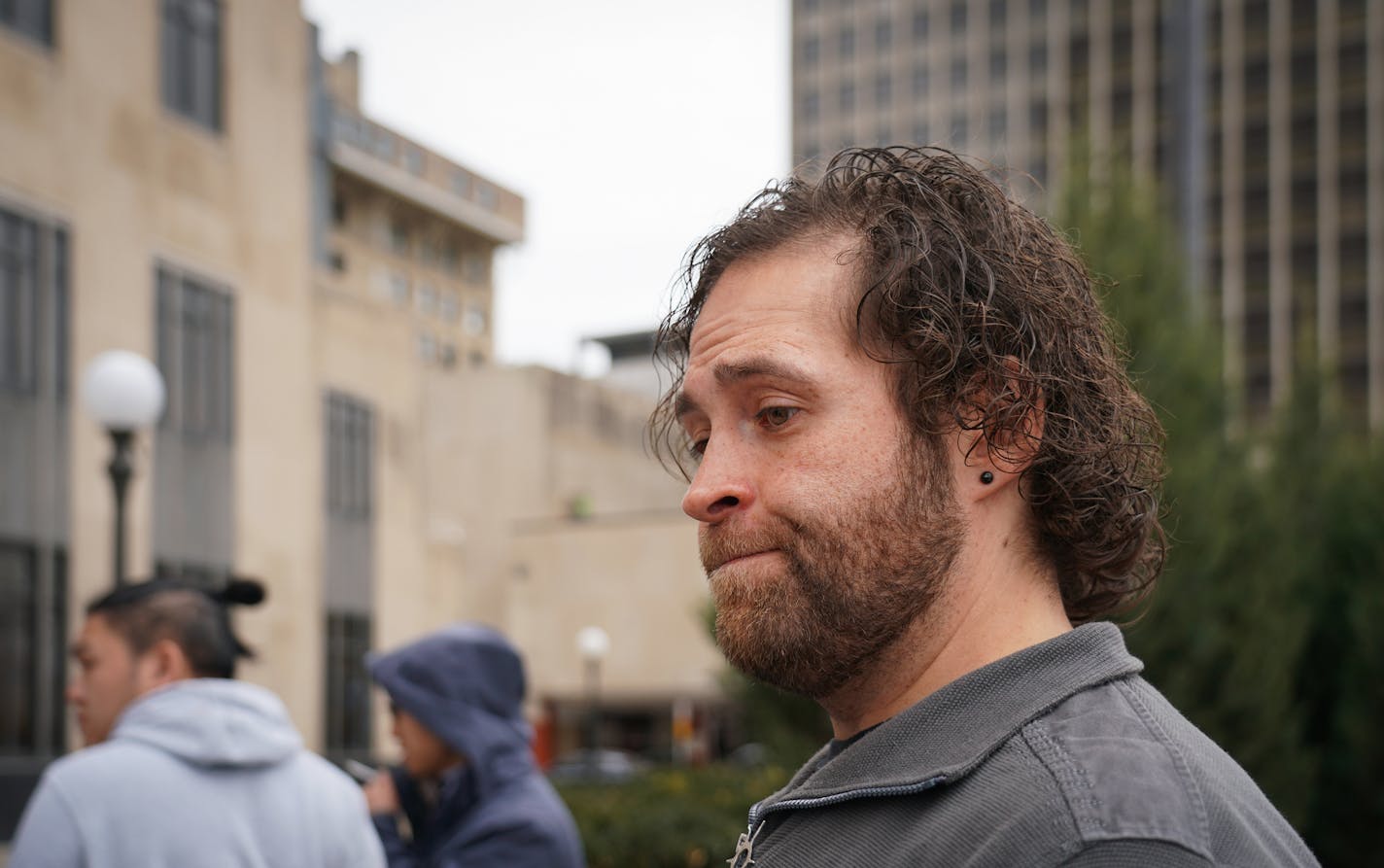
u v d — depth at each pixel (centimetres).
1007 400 114
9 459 1411
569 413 4722
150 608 261
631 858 741
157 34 1692
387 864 322
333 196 6172
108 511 1525
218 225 1781
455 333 6944
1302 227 6384
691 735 3900
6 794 1351
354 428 2145
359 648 2103
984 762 98
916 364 112
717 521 114
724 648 114
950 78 7138
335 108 5869
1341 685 1184
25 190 1459
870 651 111
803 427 111
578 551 4100
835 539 109
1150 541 146
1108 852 86
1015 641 112
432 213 6688
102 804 229
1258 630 868
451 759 335
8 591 1395
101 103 1581
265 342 1862
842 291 113
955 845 94
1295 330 6291
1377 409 6100
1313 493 1301
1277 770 862
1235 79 6606
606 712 4384
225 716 244
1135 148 6650
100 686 257
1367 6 6438
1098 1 6888
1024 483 117
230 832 236
